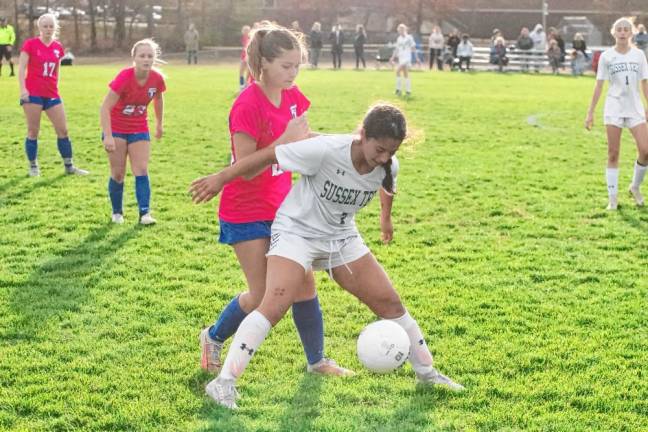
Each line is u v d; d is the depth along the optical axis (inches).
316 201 192.9
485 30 2491.4
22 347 232.2
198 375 215.5
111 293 279.7
